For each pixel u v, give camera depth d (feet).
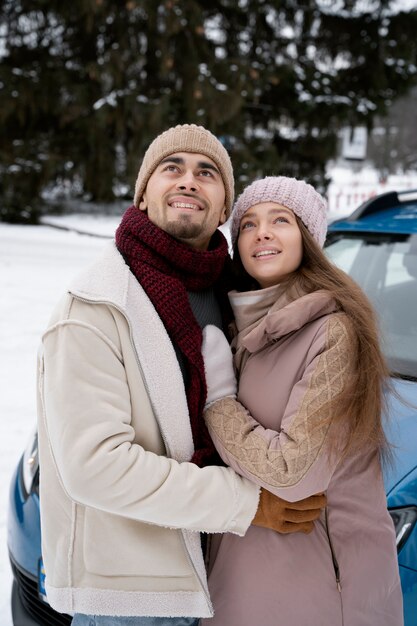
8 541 6.58
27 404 13.58
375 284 8.92
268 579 4.11
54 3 50.52
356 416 3.93
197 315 4.70
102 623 4.20
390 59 59.67
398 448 4.88
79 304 3.90
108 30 54.24
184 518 3.79
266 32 58.80
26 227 51.01
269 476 3.80
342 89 61.16
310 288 4.50
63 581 4.06
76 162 54.90
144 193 4.81
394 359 7.26
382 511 4.37
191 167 4.61
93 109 52.85
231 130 53.78
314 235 4.77
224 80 51.70
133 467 3.65
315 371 3.96
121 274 4.07
